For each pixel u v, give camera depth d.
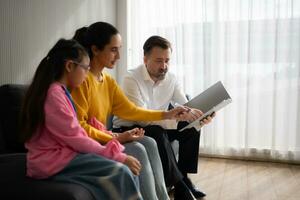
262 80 2.88
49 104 1.22
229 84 2.96
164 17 3.08
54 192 1.08
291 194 2.19
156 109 2.18
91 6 2.73
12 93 1.55
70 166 1.21
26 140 1.24
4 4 1.75
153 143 1.59
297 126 2.81
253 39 2.86
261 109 2.90
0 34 1.73
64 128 1.21
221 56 2.98
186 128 2.02
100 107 1.65
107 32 1.63
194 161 2.11
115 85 1.82
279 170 2.71
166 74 2.21
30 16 1.95
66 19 2.36
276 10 2.77
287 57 2.79
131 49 3.21
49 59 1.32
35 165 1.19
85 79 1.54
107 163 1.22
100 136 1.49
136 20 3.18
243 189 2.28
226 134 3.00
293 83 2.82
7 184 1.16
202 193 2.13
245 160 2.99
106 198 1.17
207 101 1.92
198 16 2.99
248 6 2.83
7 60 1.78
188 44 3.04
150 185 1.44
